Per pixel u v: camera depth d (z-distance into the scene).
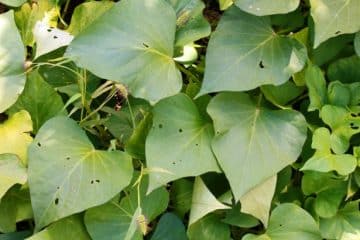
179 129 0.82
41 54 0.83
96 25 0.80
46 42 0.84
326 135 0.83
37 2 0.90
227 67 0.81
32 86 0.83
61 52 0.87
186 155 0.81
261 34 0.84
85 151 0.80
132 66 0.80
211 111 0.82
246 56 0.82
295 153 0.83
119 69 0.79
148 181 0.82
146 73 0.80
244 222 0.85
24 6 0.89
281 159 0.82
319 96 0.85
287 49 0.83
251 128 0.83
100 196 0.78
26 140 0.82
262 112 0.84
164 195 0.84
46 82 0.83
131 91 0.79
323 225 0.86
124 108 0.86
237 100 0.84
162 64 0.81
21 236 0.82
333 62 0.88
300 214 0.83
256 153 0.82
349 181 0.85
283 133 0.83
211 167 0.81
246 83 0.81
